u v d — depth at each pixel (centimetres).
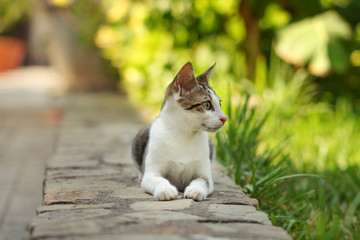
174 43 920
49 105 1023
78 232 244
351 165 512
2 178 545
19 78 1714
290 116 657
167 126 343
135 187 358
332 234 345
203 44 911
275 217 359
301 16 834
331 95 852
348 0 819
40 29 2136
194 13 870
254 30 843
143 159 363
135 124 728
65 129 675
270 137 577
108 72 1190
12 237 385
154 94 918
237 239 238
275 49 822
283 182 467
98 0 1077
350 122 670
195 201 313
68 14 1135
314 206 427
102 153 504
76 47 1155
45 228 251
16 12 1886
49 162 453
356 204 431
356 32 838
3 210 447
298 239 351
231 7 846
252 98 677
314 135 620
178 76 333
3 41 1959
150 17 892
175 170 343
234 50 886
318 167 529
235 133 466
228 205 306
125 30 977
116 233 243
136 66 951
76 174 403
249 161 435
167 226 255
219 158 464
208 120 333
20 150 668
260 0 820
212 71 372
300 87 805
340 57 764
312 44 772
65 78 1197
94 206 302
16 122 855
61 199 320
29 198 481
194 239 236
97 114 829
